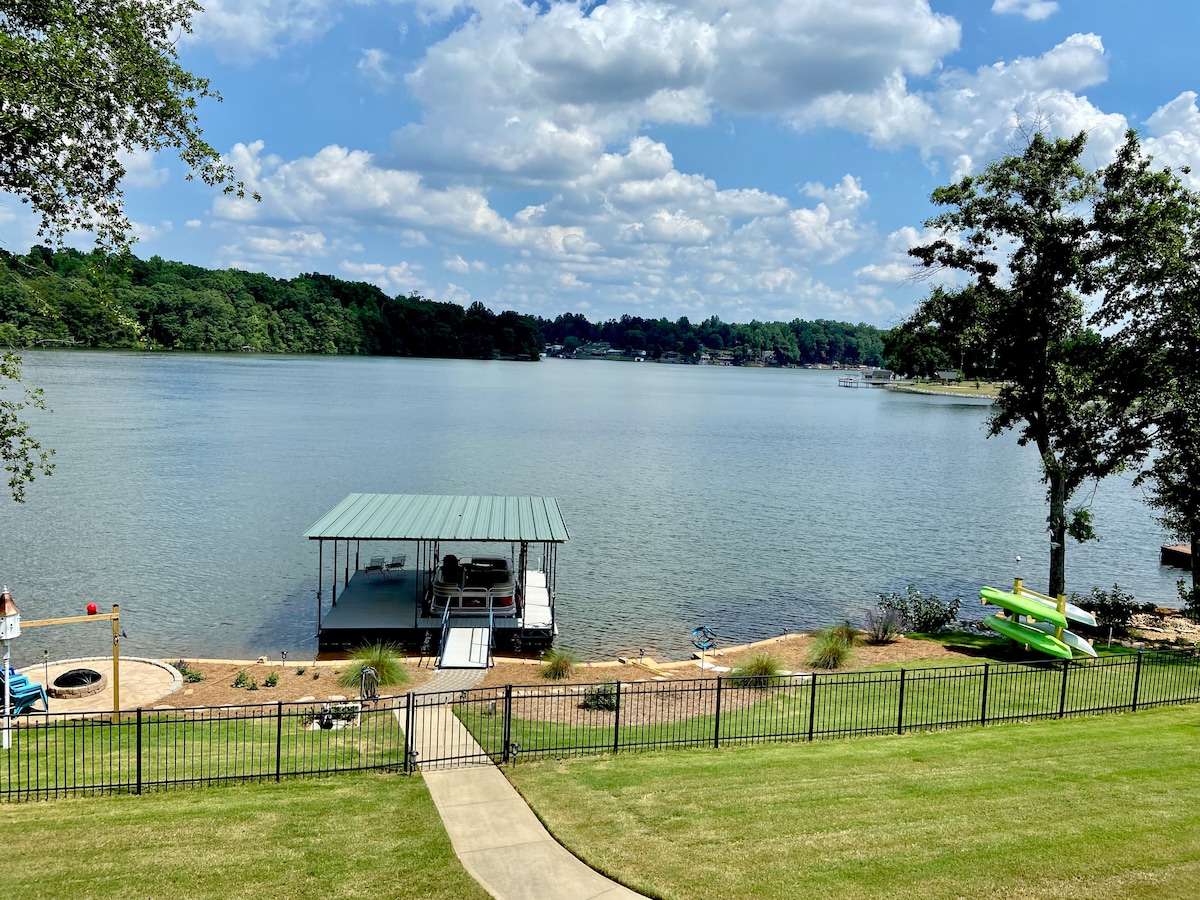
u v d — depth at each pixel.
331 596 34.56
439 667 25.75
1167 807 13.42
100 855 11.73
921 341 32.91
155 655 27.62
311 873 11.24
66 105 18.48
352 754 16.50
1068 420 30.17
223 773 15.34
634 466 77.00
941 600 37.28
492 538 28.81
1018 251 30.73
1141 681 22.83
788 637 30.47
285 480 61.22
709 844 12.09
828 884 10.86
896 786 14.45
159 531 44.81
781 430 122.19
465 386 176.88
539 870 11.41
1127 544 51.84
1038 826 12.62
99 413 98.31
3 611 17.30
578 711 20.59
